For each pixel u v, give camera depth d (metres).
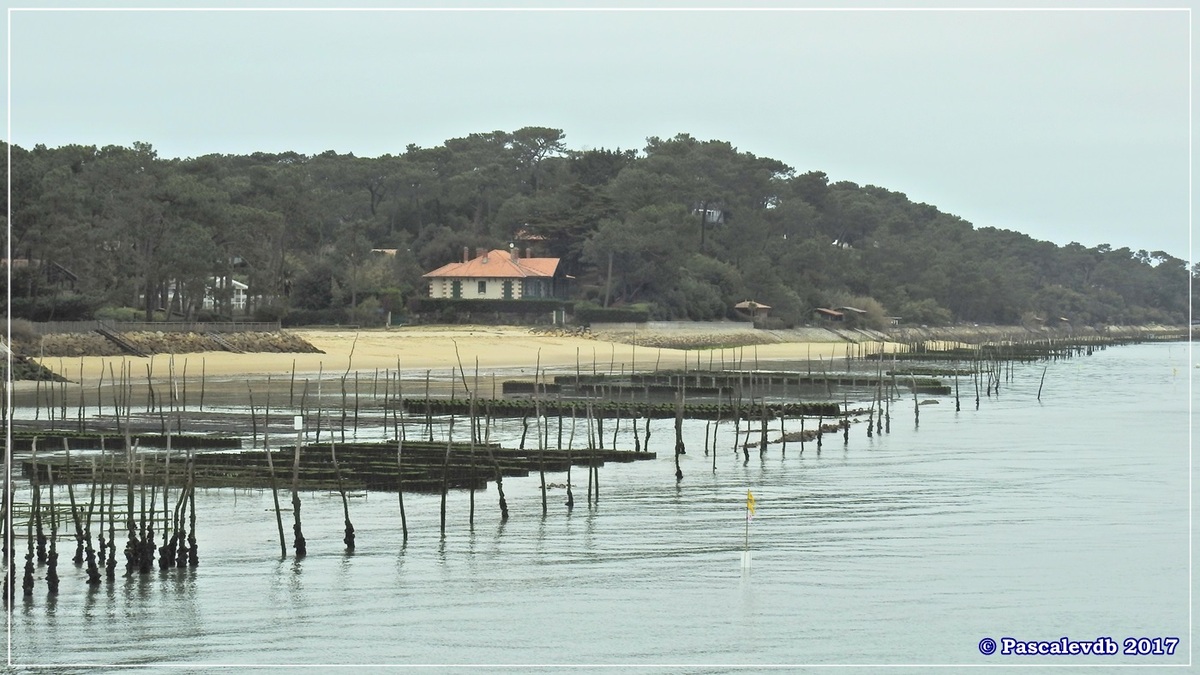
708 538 102.12
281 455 134.38
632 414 192.75
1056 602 83.25
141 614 79.38
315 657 71.44
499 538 101.50
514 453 141.25
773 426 191.12
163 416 173.00
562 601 82.56
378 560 93.44
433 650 72.81
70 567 90.75
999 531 106.00
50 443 147.88
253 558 93.56
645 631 76.31
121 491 116.88
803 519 111.06
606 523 108.12
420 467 129.25
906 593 85.19
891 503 119.69
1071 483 133.00
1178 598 84.81
